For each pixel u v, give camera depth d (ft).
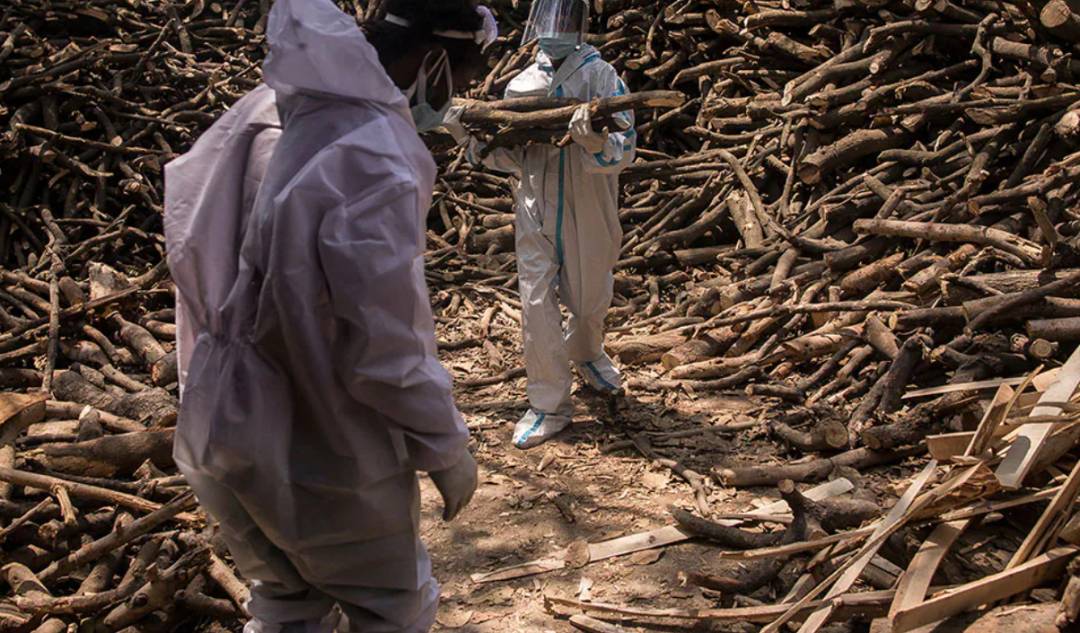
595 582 11.27
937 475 10.67
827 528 11.10
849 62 21.36
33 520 12.19
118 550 11.64
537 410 14.49
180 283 7.08
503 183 23.95
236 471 6.84
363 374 6.51
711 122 23.40
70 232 20.79
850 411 14.61
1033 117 18.89
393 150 6.59
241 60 26.27
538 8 13.17
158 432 13.34
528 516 12.69
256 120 7.11
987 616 8.90
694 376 16.01
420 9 7.21
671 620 10.35
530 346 14.06
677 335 17.04
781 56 23.15
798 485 12.99
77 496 12.21
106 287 18.39
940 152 19.47
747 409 15.10
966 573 10.03
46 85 22.22
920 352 14.23
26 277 18.83
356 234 6.36
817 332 16.19
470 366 17.34
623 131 12.67
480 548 12.06
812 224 20.07
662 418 14.98
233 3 29.40
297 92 6.82
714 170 22.08
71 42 24.49
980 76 19.67
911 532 10.37
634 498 13.01
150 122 22.90
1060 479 10.35
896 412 14.05
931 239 16.83
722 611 9.97
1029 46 19.15
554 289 14.12
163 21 27.43
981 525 10.59
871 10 21.86
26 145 21.74
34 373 16.10
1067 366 11.17
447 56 7.44
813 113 20.59
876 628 9.21
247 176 7.04
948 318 14.83
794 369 16.16
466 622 10.73
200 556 10.47
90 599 10.51
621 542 11.87
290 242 6.37
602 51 25.73
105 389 15.97
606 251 13.91
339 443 6.81
